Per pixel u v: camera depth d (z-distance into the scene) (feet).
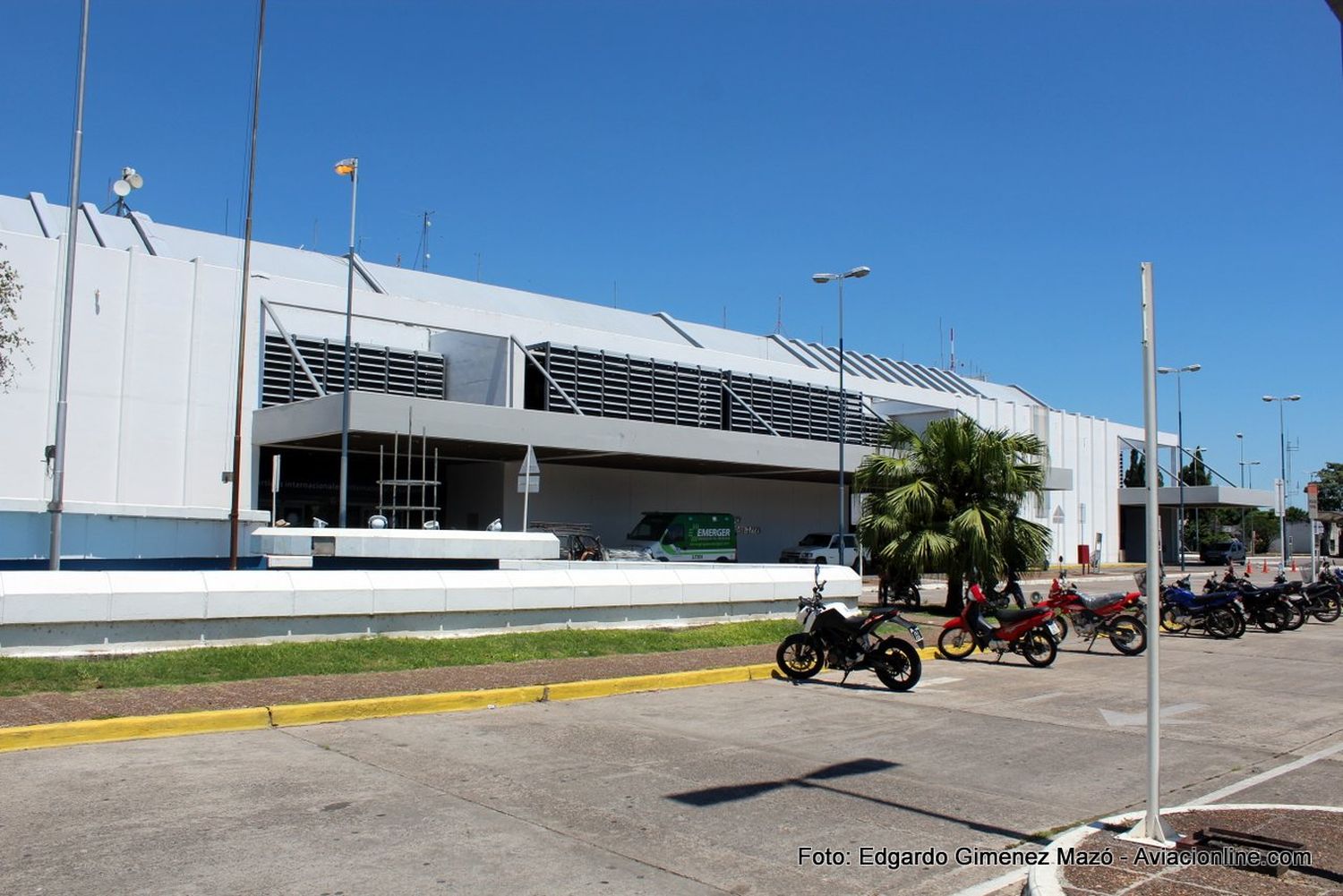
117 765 27.53
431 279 141.38
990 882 20.31
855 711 39.50
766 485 157.58
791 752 31.55
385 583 48.65
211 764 27.89
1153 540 22.45
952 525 76.69
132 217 119.55
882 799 26.16
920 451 80.89
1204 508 273.33
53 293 90.02
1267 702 43.50
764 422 140.56
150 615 41.86
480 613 52.13
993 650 54.85
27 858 19.92
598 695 41.83
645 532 126.62
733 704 40.70
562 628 55.11
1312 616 87.56
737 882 19.80
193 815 23.06
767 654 51.96
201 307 99.50
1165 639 70.23
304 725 33.76
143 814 23.04
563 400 119.55
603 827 22.94
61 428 56.80
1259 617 75.31
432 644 47.03
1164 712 40.65
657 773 28.17
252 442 101.91
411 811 23.77
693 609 62.08
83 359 91.15
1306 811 24.64
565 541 101.81
